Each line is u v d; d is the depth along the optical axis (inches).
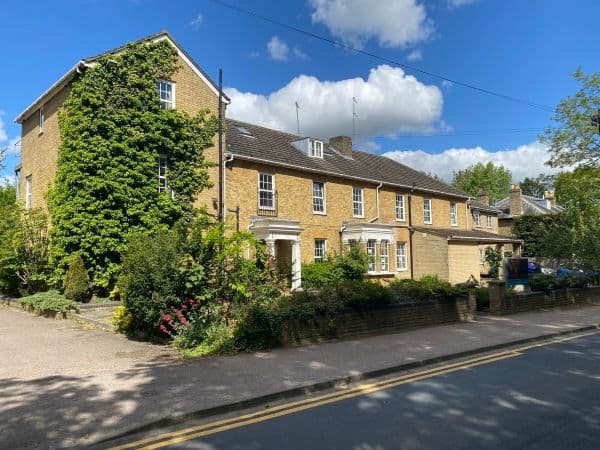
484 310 696.4
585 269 879.1
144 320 415.8
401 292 539.2
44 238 712.4
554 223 1066.1
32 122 869.2
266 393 269.0
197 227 442.0
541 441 206.7
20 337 446.0
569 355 404.5
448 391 288.5
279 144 1039.6
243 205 855.7
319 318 437.4
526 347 443.2
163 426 226.1
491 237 1353.3
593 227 892.0
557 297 766.5
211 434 217.3
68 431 212.4
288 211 940.0
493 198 2960.1
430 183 1370.6
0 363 341.7
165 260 404.8
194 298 416.2
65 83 717.9
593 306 802.8
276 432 218.8
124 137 677.9
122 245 656.4
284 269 478.0
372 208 1133.1
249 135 998.4
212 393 269.0
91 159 646.5
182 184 751.7
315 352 388.5
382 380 317.7
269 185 919.0
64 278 637.3
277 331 405.4
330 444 203.3
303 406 259.6
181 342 390.0
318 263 918.4
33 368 326.6
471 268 1238.9
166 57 745.0
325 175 1025.5
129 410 238.8
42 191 805.9
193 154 771.4
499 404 261.0
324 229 1009.5
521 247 1756.9
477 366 360.8
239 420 236.7
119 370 323.0
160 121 721.0
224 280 422.0
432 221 1312.7
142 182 685.9
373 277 1035.3
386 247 1119.0
